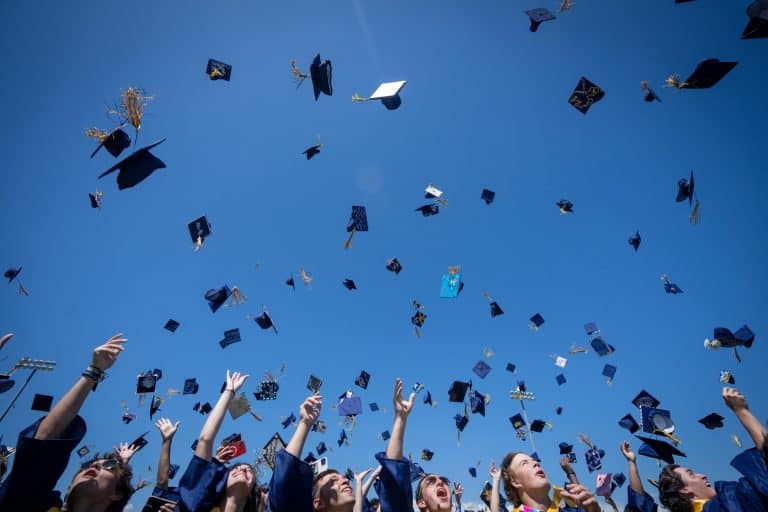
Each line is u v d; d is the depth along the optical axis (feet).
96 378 7.14
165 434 11.35
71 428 6.94
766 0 9.93
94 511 8.41
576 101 18.25
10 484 6.18
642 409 13.44
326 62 15.14
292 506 7.31
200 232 16.98
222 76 20.94
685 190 17.57
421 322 28.55
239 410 11.23
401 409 9.68
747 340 18.25
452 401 20.17
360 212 21.29
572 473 12.78
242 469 9.16
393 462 8.76
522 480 10.09
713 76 11.60
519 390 34.30
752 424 8.88
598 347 31.07
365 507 12.33
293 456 7.75
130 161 10.88
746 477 8.93
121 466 9.39
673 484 11.44
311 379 25.53
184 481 8.49
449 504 9.64
